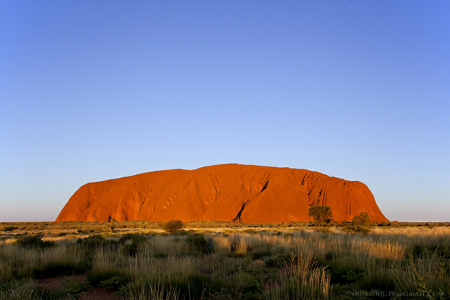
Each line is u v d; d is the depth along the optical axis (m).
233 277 9.93
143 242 18.17
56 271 13.06
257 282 9.34
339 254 12.97
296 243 17.05
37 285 9.41
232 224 89.69
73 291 9.57
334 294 8.28
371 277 8.95
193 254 16.06
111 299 9.20
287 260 13.26
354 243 14.84
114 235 39.34
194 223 93.50
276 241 20.19
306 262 10.94
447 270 8.77
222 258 14.88
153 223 104.75
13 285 9.56
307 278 9.19
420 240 17.86
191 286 9.20
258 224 90.44
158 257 14.66
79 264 14.00
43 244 19.95
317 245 15.41
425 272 8.10
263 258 14.57
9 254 14.73
